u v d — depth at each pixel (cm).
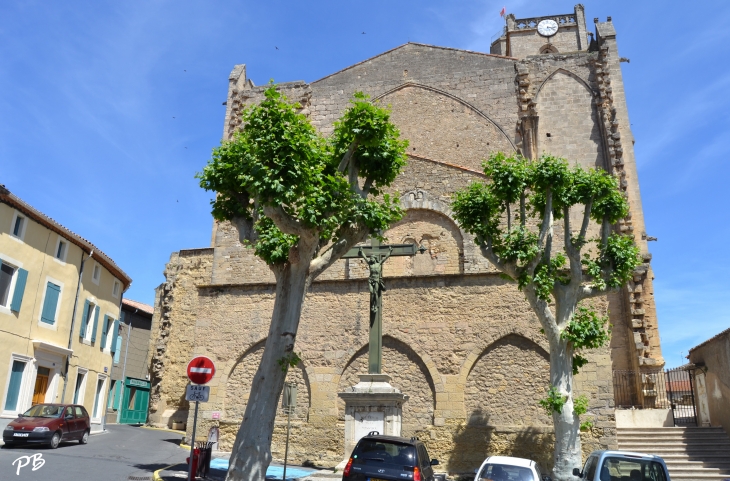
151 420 3039
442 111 3350
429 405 1909
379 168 1486
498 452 1811
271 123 1284
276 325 1258
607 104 3127
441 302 2003
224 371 2100
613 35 3325
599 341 1551
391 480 1077
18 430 1816
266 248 1307
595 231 2812
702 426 2211
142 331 4059
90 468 1446
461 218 1783
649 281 2697
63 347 2444
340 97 3528
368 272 2472
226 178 1402
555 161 1706
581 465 1486
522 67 3294
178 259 3281
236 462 1142
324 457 1909
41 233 2347
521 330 1912
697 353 2359
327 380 1994
